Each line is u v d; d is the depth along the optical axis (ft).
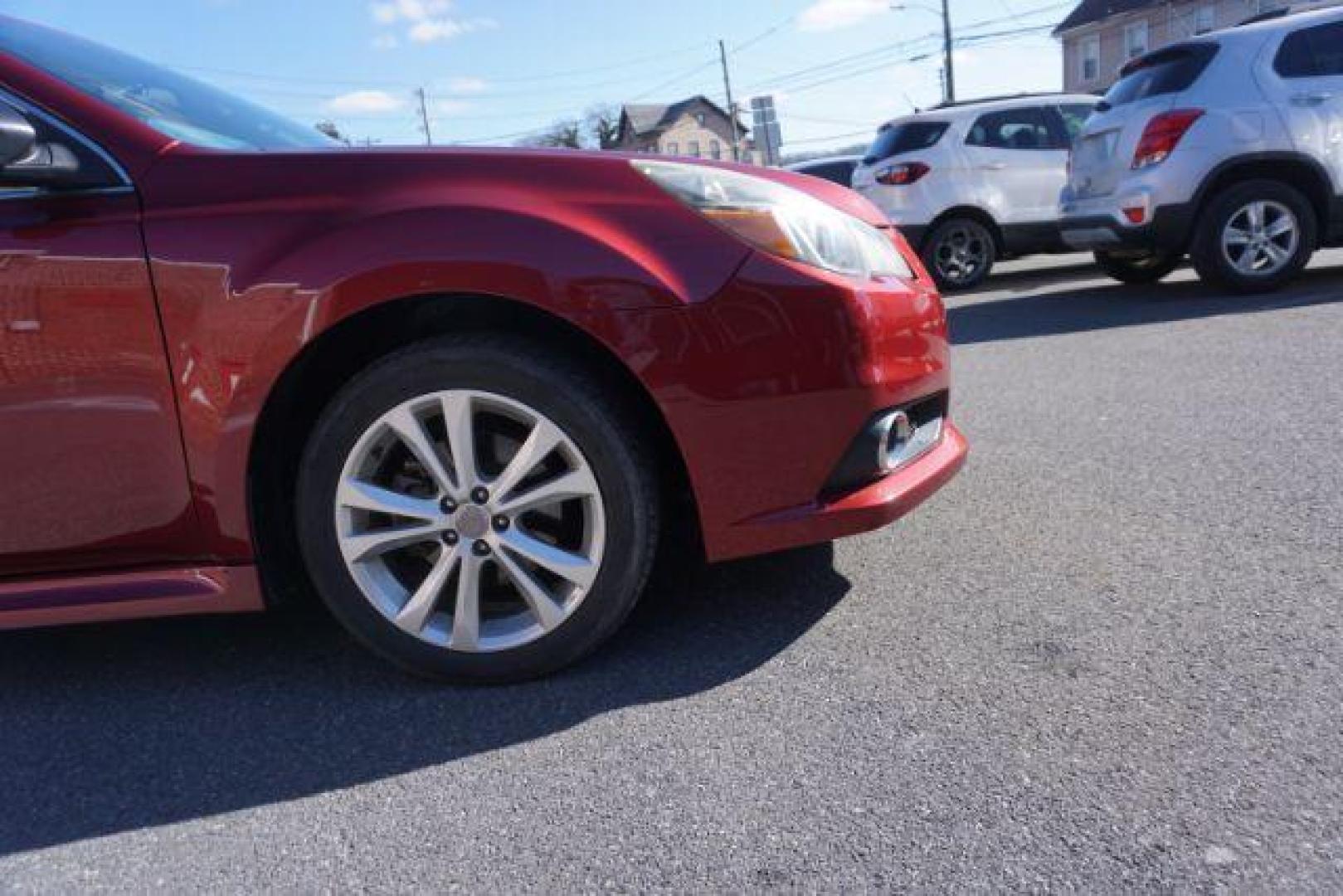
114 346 6.47
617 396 6.62
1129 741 5.66
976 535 9.02
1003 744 5.75
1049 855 4.83
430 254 6.29
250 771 6.24
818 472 6.81
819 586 8.22
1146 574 7.86
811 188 7.84
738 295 6.52
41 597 6.88
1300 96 19.86
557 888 4.94
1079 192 22.70
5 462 6.61
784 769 5.73
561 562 6.69
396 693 7.09
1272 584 7.48
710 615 7.86
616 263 6.37
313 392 7.15
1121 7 110.11
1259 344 15.96
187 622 8.64
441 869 5.16
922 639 7.13
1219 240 20.34
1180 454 10.88
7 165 6.10
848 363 6.75
